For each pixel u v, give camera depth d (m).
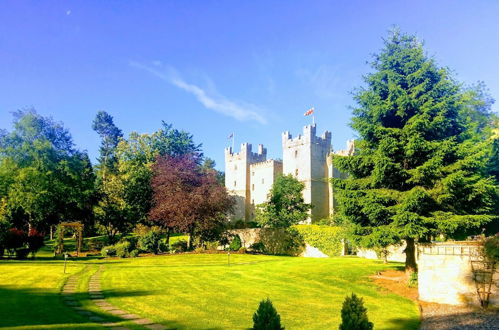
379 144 24.00
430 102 23.06
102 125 85.94
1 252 35.47
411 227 21.83
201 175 46.81
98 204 57.12
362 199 23.78
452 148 22.84
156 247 42.28
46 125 49.12
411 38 25.78
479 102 43.50
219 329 14.34
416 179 22.94
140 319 15.16
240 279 25.91
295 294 21.73
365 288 23.34
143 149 61.50
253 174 80.56
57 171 48.31
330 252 47.53
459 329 15.66
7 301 16.78
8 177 45.34
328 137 74.12
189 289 22.17
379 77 25.14
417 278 23.20
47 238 68.06
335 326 15.43
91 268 29.38
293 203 61.06
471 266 19.78
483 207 24.89
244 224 67.75
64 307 16.47
